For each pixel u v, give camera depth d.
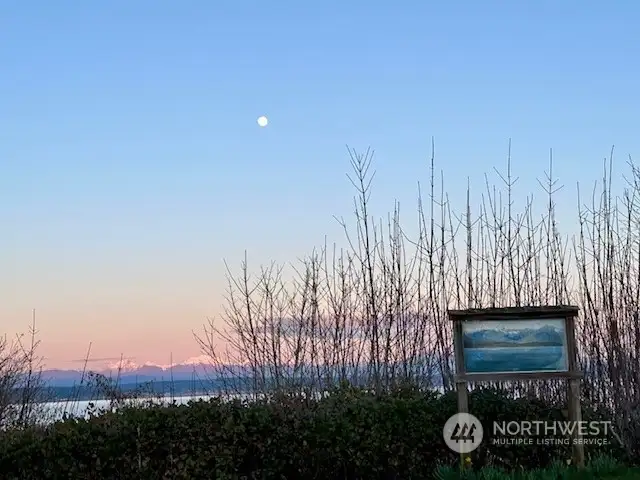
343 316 11.27
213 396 10.24
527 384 10.21
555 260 11.31
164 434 8.66
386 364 10.98
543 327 8.73
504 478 7.93
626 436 9.38
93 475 8.52
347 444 8.74
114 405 9.62
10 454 8.52
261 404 9.35
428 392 9.59
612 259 10.34
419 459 8.80
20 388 13.14
